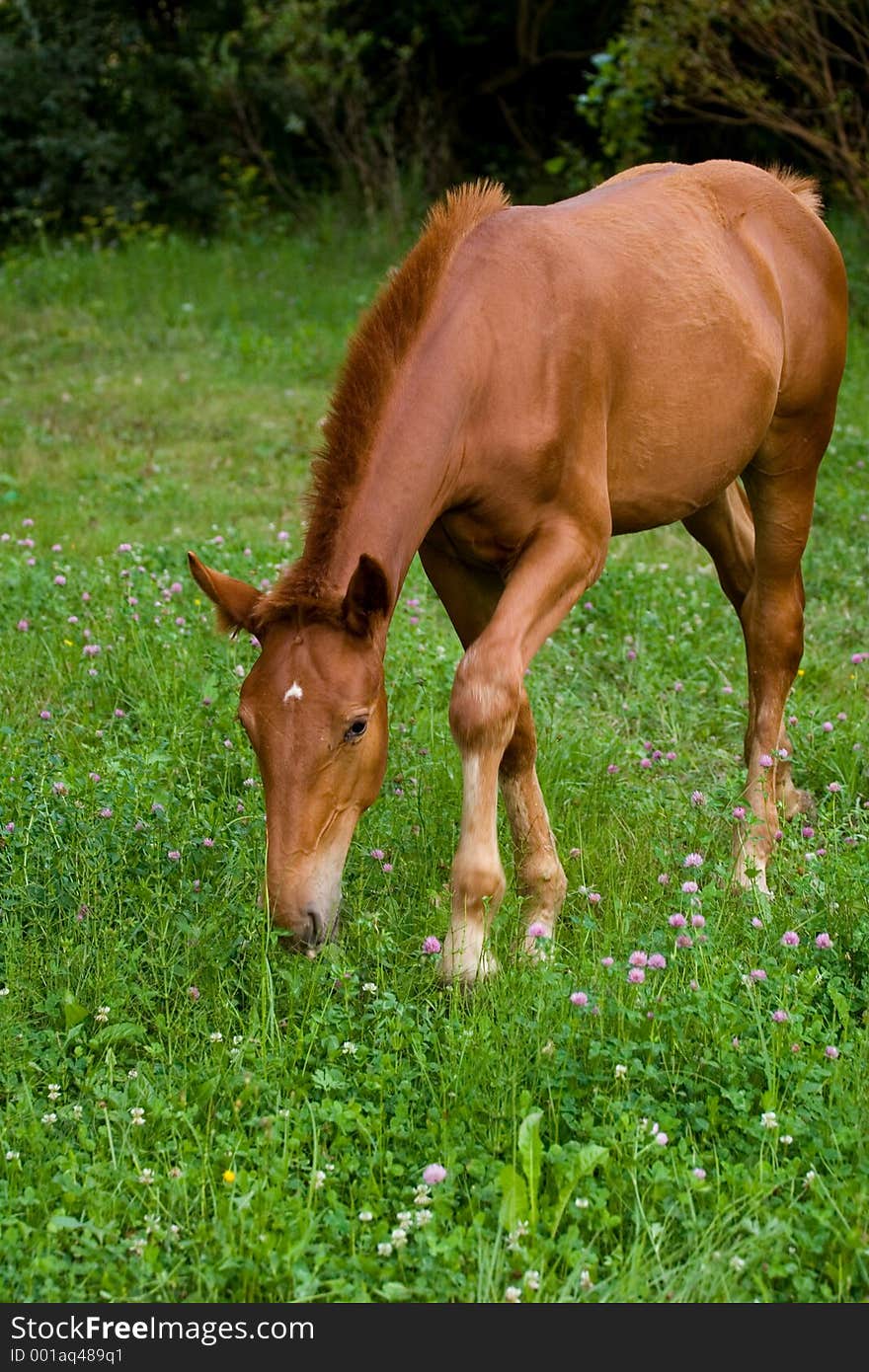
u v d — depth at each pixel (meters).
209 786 5.01
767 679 5.15
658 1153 3.09
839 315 5.14
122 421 10.75
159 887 4.15
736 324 4.57
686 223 4.64
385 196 16.97
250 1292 2.78
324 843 3.51
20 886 4.17
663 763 5.40
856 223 14.42
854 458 9.59
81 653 6.02
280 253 15.62
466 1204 3.03
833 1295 2.76
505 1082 3.30
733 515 5.43
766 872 4.64
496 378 3.93
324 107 17.73
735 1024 3.45
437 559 4.39
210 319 13.41
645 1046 3.37
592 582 4.17
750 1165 3.11
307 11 17.34
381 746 3.67
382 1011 3.66
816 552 8.02
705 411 4.48
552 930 4.21
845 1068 3.37
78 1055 3.50
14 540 7.85
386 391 3.78
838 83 13.83
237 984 3.80
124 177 17.27
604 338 4.15
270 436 10.39
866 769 5.38
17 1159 3.07
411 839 4.61
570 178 16.50
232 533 7.93
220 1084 3.37
